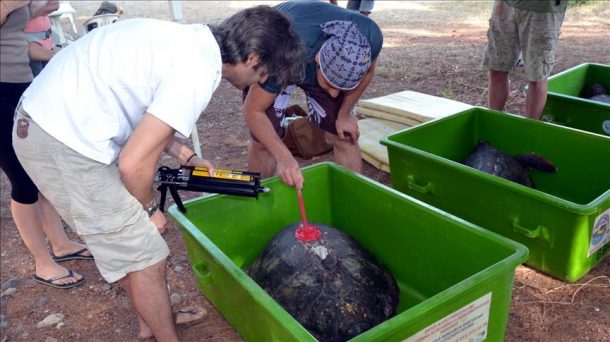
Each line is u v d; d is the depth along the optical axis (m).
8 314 2.62
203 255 2.24
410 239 2.45
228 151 4.41
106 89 1.62
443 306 1.69
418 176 3.07
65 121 1.64
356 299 2.10
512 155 3.44
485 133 3.56
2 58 2.28
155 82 1.59
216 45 1.63
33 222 2.65
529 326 2.31
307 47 2.48
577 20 9.30
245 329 2.18
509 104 4.94
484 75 5.97
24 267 3.00
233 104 5.81
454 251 2.23
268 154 3.09
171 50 1.58
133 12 12.41
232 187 2.09
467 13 11.09
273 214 2.72
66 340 2.42
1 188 4.12
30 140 1.70
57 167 1.70
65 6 7.80
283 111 2.84
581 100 3.62
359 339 1.52
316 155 4.13
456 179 2.84
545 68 3.52
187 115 1.54
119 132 1.68
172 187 2.13
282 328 1.68
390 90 5.71
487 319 1.92
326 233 2.39
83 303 2.67
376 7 12.67
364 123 4.28
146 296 1.96
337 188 2.81
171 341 2.11
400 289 2.54
